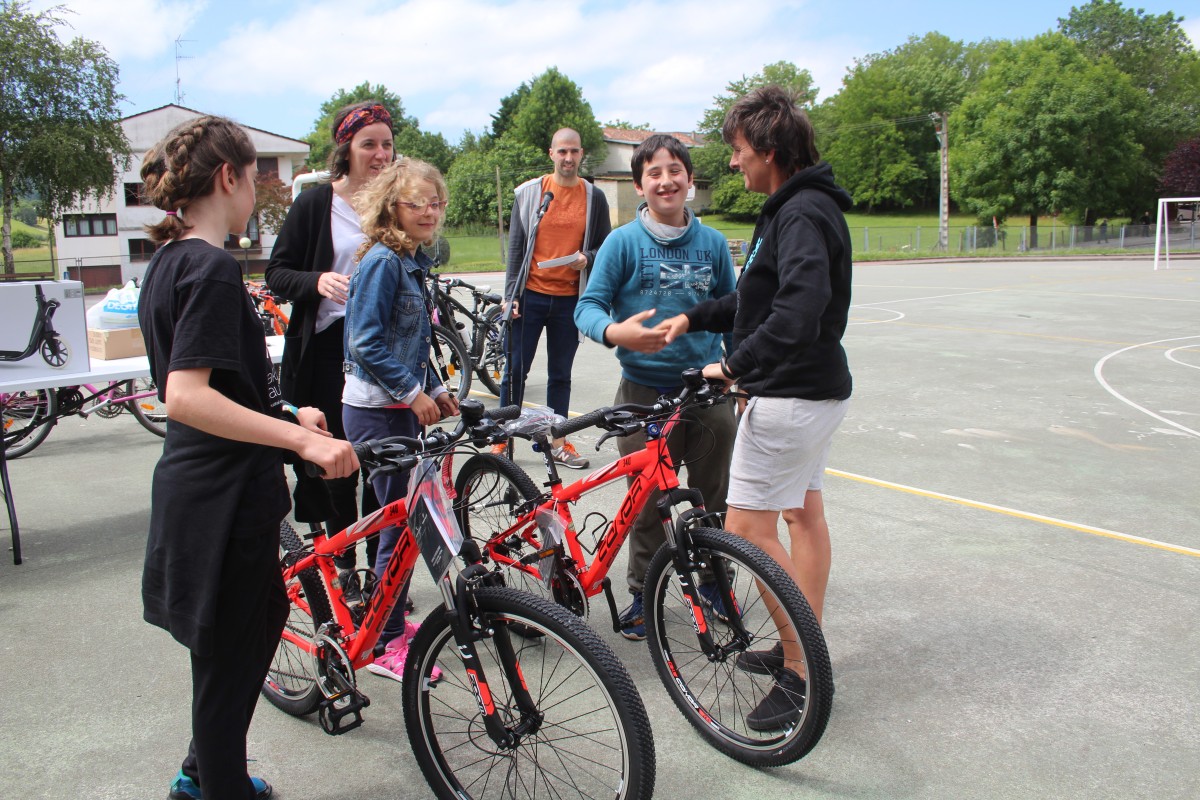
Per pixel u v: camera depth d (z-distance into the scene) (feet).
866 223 234.58
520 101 283.79
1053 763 8.57
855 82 254.88
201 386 6.00
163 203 6.45
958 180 160.04
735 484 9.16
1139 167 158.51
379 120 11.17
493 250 158.20
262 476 6.60
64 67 108.68
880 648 10.93
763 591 8.24
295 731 9.33
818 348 8.68
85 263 141.08
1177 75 204.03
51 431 23.22
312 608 8.67
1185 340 37.65
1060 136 147.02
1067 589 12.56
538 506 9.84
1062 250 127.65
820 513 9.82
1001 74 164.55
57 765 8.68
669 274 11.10
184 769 7.94
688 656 10.16
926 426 22.44
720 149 257.55
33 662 10.80
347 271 11.36
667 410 8.87
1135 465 18.75
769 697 8.61
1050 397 25.89
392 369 9.52
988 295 61.82
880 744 8.93
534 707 7.21
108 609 12.30
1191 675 10.19
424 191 9.62
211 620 6.36
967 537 14.65
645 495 9.18
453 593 7.13
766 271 8.71
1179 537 14.53
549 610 6.86
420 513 7.25
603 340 9.98
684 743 9.03
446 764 7.83
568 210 17.16
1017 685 10.02
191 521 6.35
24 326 13.10
